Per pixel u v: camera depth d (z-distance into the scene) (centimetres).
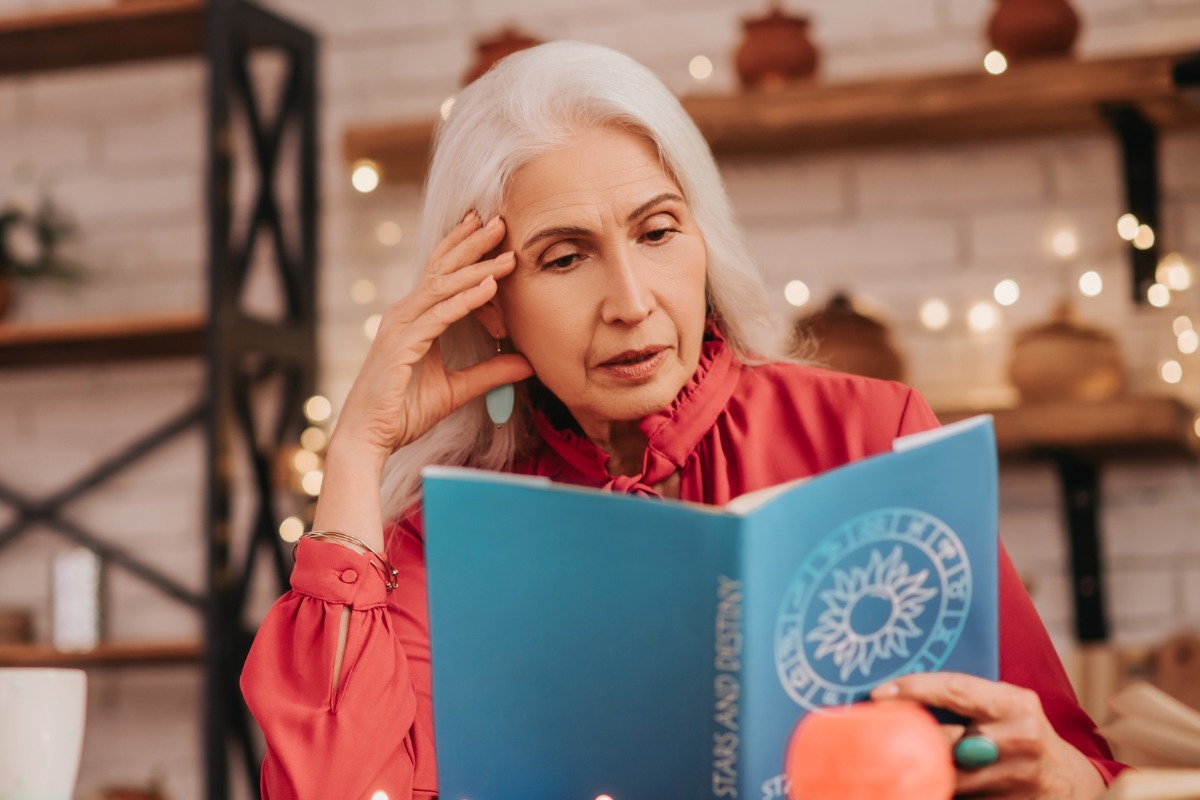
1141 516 283
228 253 299
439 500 98
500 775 100
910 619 95
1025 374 267
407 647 131
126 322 305
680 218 130
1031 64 272
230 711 294
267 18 313
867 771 88
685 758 94
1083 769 98
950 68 299
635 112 128
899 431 133
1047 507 286
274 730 120
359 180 313
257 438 310
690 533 92
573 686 97
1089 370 264
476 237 132
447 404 137
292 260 325
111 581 328
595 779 97
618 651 95
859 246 299
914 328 295
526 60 133
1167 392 281
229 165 302
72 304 339
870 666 95
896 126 285
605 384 130
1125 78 266
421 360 138
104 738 323
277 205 319
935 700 94
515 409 144
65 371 339
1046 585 284
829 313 269
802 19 288
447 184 135
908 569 95
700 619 92
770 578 91
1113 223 289
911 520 95
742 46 288
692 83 311
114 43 328
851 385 136
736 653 91
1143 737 105
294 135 329
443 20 326
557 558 96
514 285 132
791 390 137
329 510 129
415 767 125
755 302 140
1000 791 96
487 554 98
